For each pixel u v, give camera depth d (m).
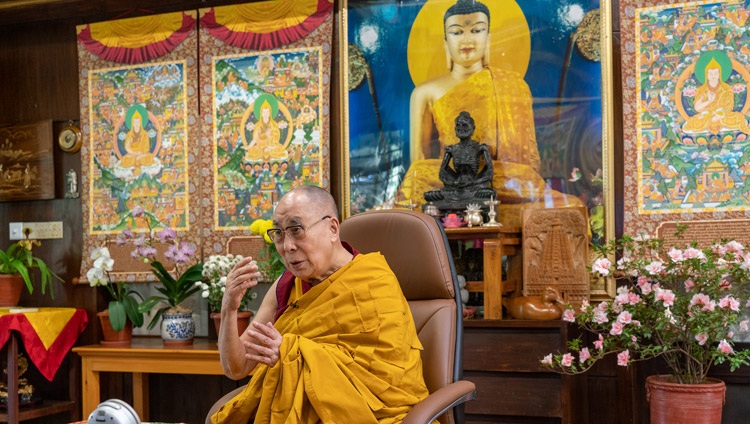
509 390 3.36
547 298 3.46
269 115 4.17
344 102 4.07
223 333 2.26
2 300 4.22
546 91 3.79
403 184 3.97
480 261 3.80
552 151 3.77
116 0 4.42
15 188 4.58
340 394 2.12
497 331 3.39
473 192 3.74
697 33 3.54
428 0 3.97
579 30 3.75
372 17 4.05
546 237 3.59
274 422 2.15
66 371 4.48
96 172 4.44
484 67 3.88
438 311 2.44
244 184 4.20
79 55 4.49
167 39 4.35
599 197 3.68
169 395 4.34
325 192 2.42
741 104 3.47
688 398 3.00
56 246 4.54
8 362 3.91
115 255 4.37
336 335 2.26
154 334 4.44
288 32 4.15
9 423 3.89
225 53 4.25
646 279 3.16
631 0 3.63
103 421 1.91
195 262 4.23
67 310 4.21
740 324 3.12
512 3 3.86
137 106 4.39
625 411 3.49
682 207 3.52
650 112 3.59
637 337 3.22
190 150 4.29
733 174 3.46
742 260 3.07
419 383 2.25
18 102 4.62
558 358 3.15
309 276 2.37
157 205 4.33
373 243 2.57
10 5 4.54
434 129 3.94
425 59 3.97
